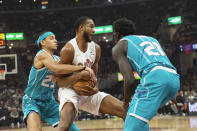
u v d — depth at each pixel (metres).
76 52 3.04
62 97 3.09
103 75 22.03
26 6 25.77
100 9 25.55
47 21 26.28
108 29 23.77
